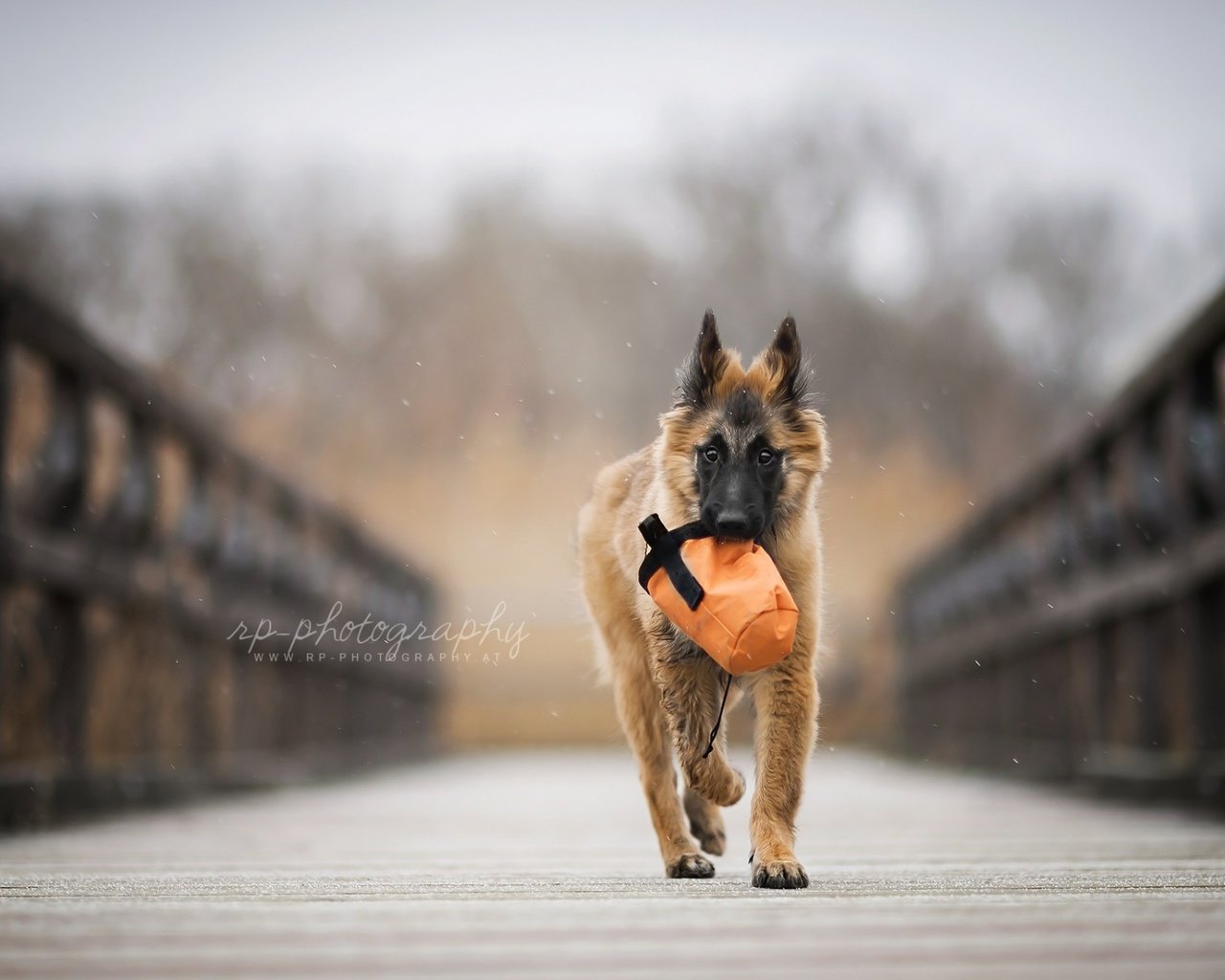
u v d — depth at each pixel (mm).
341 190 59375
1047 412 59156
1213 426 9570
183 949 3467
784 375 6008
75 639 9539
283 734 15773
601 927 3814
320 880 5367
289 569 15297
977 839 7777
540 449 54812
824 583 6457
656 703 6285
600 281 59031
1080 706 13656
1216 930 3668
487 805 12367
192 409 11625
